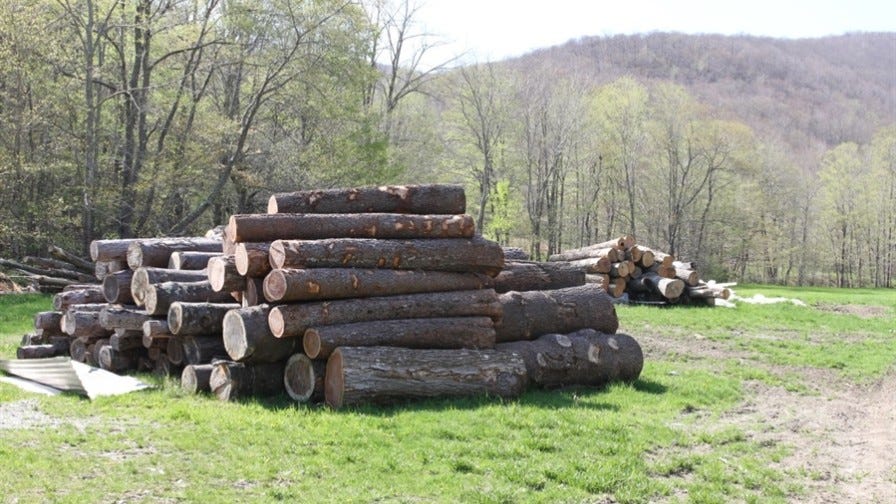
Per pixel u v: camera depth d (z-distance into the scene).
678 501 7.20
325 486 6.79
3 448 7.21
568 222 60.25
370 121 38.41
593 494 7.17
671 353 15.98
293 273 9.55
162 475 6.79
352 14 33.59
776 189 64.88
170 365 11.13
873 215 67.06
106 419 8.54
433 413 9.15
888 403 12.59
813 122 107.44
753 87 119.56
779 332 20.31
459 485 7.00
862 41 143.25
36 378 10.64
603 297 12.68
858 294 42.12
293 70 32.81
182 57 34.56
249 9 30.86
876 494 7.83
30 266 24.42
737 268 68.94
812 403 12.27
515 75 53.81
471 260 10.97
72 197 29.22
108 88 32.94
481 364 10.18
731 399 12.02
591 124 55.41
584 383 11.73
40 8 26.23
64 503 6.05
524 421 8.98
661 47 125.69
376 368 9.41
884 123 108.00
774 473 8.22
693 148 57.50
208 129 30.66
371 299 10.12
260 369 9.91
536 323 11.86
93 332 11.95
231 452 7.48
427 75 49.38
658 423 9.77
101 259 13.14
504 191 50.25
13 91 26.59
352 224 10.66
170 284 10.96
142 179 29.44
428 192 11.47
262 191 34.91
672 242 58.31
